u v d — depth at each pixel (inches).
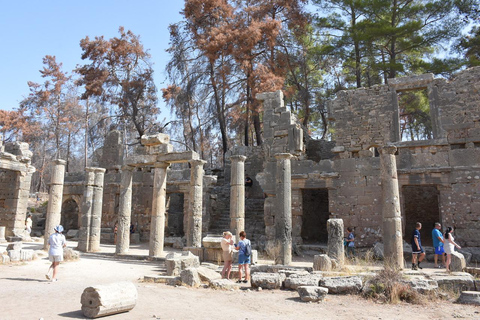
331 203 802.8
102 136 1619.1
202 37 1274.6
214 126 1360.7
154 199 714.8
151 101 1685.5
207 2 1275.8
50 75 1989.4
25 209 1100.5
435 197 994.1
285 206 604.1
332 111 919.7
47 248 754.8
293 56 1316.4
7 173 1114.1
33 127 1972.2
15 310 306.3
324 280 433.1
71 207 1349.7
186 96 1317.7
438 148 754.2
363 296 404.8
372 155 877.2
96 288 295.9
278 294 414.9
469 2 1099.9
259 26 1172.5
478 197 692.1
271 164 890.7
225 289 436.5
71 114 2037.4
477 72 771.4
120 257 720.3
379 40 1261.1
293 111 1544.0
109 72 1558.8
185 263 538.3
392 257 546.0
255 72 1168.8
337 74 1473.9
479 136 741.9
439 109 791.7
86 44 1551.4
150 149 740.7
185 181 1064.2
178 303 356.5
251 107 1185.4
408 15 1196.5
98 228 821.9
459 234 695.1
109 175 1172.5
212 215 1044.5
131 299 314.8
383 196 575.5
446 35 1131.9
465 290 431.2
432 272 525.0
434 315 337.7
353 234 764.0
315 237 1002.1
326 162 820.0
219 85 1296.8
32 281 448.8
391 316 331.0
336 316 327.9
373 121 864.9
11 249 655.1
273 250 732.7
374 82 1381.6
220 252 624.4
